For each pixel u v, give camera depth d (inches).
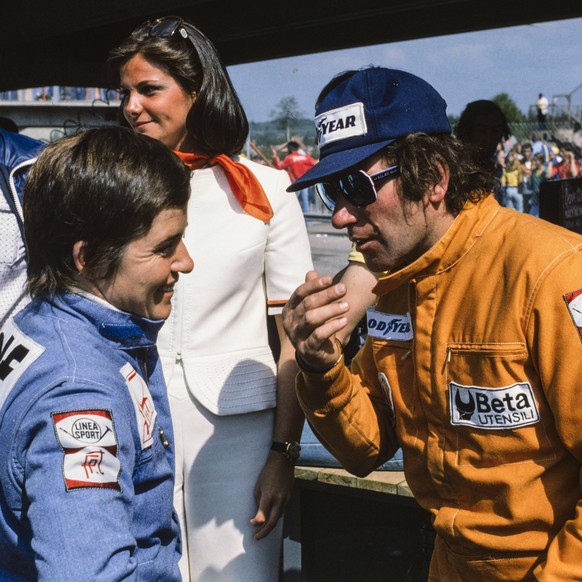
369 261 65.1
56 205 51.6
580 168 632.4
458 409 61.7
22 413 49.1
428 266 63.1
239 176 84.8
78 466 47.8
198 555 86.2
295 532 116.0
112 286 52.8
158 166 52.6
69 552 46.2
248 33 267.6
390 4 225.6
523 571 60.6
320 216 618.5
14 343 52.6
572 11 221.9
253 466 85.7
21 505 50.2
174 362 83.8
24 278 76.4
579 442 56.3
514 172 584.1
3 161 79.5
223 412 83.4
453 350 61.7
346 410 69.7
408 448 67.6
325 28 285.1
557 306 56.1
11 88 346.0
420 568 131.0
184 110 84.8
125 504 49.9
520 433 59.0
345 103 63.1
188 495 85.4
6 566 52.7
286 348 88.6
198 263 83.4
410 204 61.6
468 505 63.0
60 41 349.4
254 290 87.4
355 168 61.8
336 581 134.3
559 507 59.1
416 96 62.9
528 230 59.4
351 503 150.7
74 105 853.2
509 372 58.5
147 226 51.8
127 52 83.7
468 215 62.1
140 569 54.6
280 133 572.7
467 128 165.5
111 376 51.4
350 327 89.2
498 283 59.4
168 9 256.5
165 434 60.1
